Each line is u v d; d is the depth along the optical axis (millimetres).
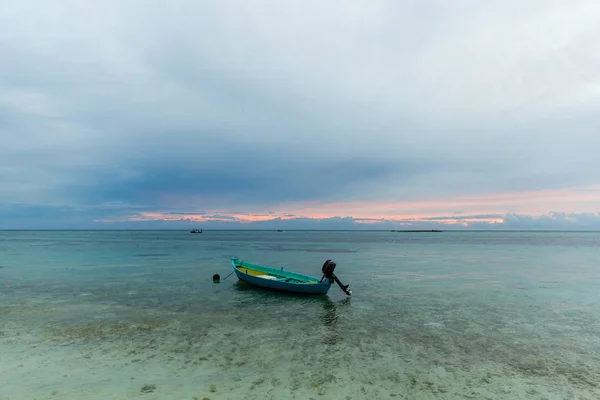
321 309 15281
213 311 14750
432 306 15914
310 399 7203
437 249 60531
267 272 22891
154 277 24094
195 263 33625
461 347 10539
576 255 46500
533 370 8906
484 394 7586
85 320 13086
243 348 10219
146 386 7672
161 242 84750
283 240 106938
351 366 8992
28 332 11578
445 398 7375
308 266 32562
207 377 8188
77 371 8469
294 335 11539
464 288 20484
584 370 8938
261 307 15586
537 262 36469
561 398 7457
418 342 10961
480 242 95312
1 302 16062
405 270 29312
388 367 8953
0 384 7715
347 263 35094
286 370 8664
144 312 14414
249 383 7898
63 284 21000
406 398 7344
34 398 7090
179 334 11477
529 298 17719
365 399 7254
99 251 50281
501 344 10852
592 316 14203
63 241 89188
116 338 11008
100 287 20109
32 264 32094
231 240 103438
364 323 13086
